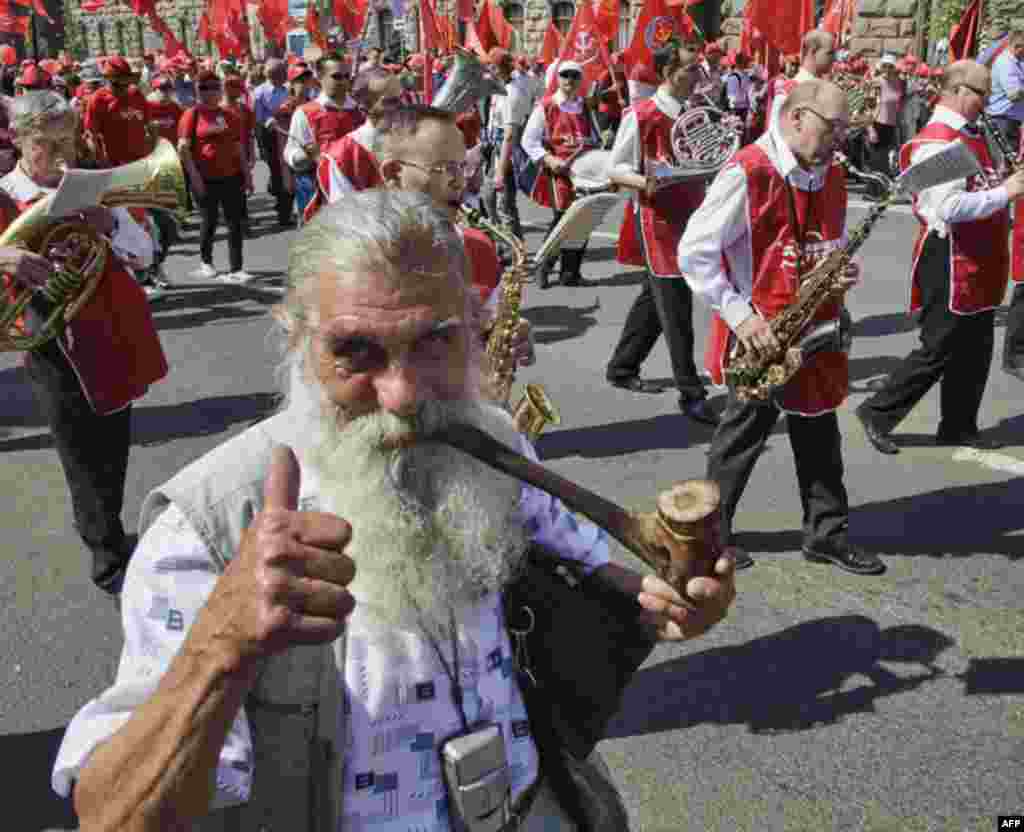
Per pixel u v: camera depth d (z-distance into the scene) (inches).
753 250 144.1
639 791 114.3
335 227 46.5
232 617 35.5
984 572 158.6
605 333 294.2
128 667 44.0
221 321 319.9
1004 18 626.5
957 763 117.7
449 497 48.3
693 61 229.6
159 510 46.9
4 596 158.2
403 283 45.3
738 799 113.0
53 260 134.7
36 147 138.4
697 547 45.4
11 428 232.4
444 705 49.9
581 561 56.2
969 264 189.0
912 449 207.6
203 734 36.1
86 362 141.3
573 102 348.8
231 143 361.4
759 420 152.3
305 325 47.6
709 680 133.5
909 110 530.3
